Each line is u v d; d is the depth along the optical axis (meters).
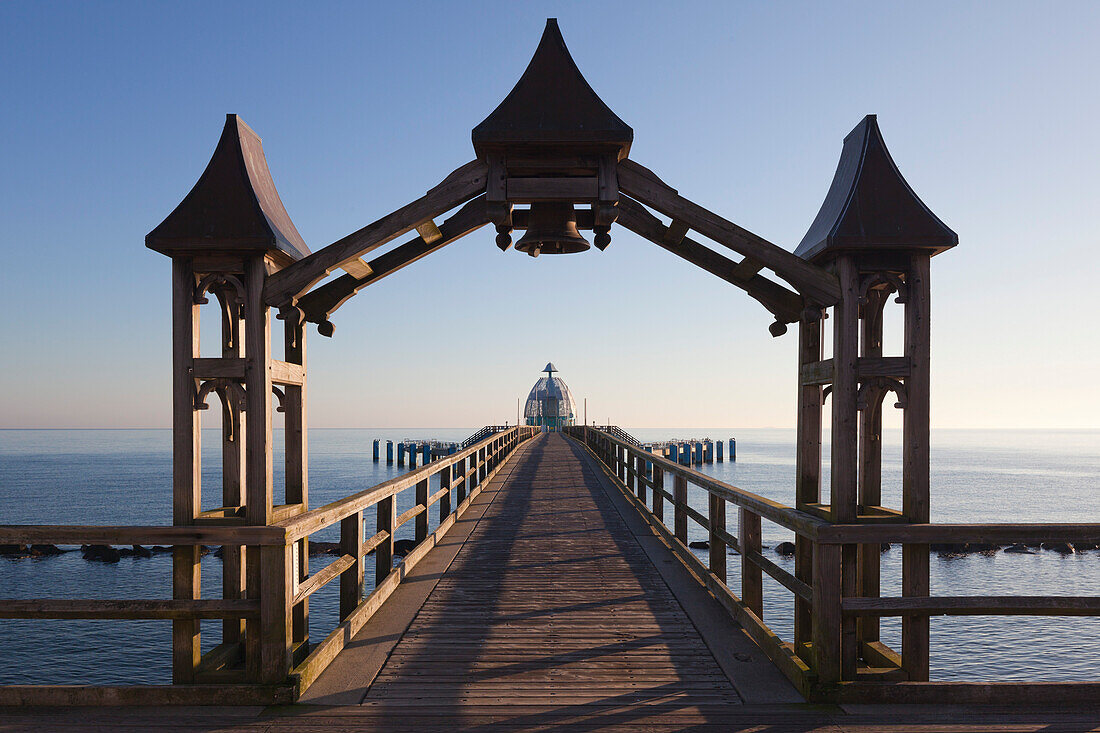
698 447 71.06
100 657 11.54
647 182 3.83
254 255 3.66
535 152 3.82
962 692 3.56
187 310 3.66
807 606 4.03
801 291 3.81
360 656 4.28
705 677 3.98
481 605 5.48
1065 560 19.09
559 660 4.25
